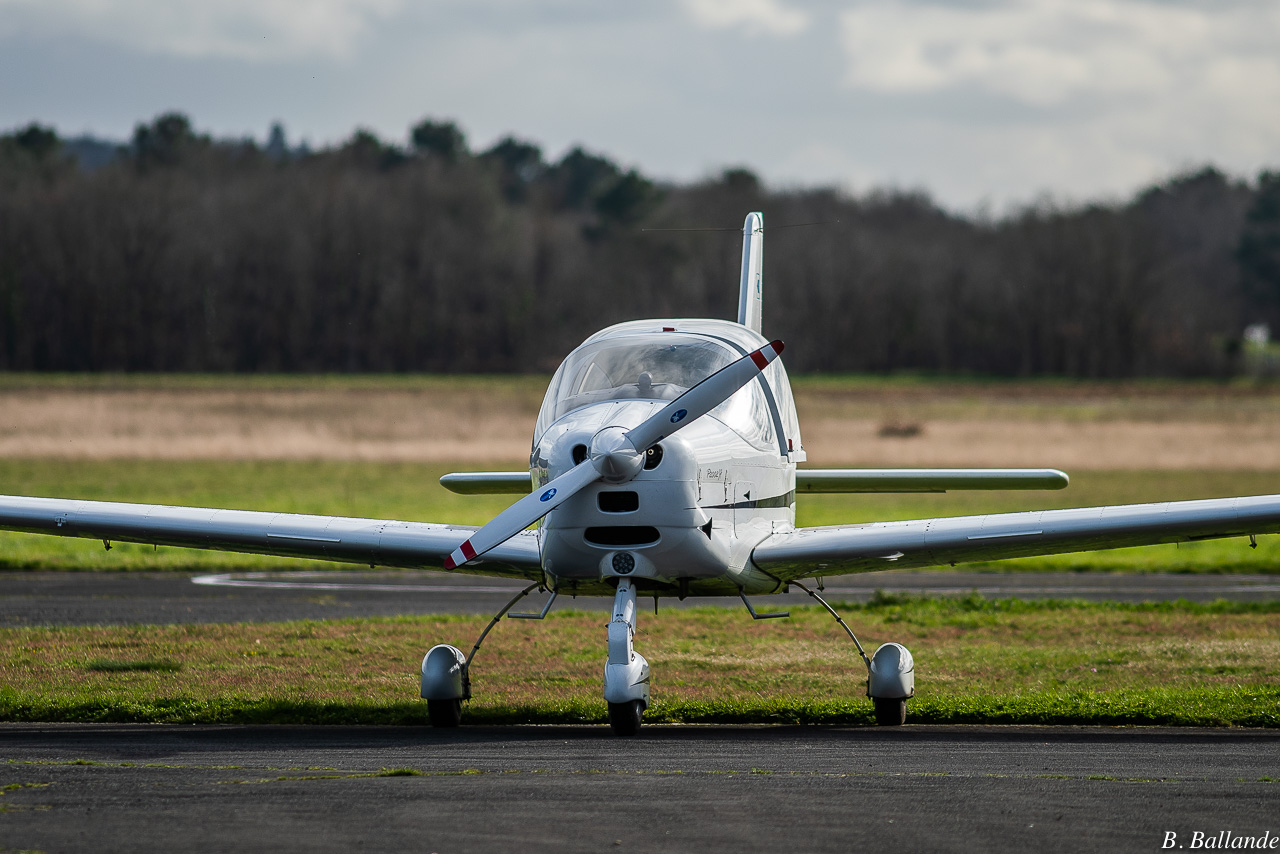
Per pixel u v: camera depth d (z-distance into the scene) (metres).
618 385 26.98
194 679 31.95
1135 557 66.12
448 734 25.38
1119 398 199.62
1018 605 45.66
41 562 61.19
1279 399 197.12
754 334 30.59
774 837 16.05
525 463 119.56
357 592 53.41
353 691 30.47
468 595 52.88
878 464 118.31
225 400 170.50
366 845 15.69
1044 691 30.31
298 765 20.98
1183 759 21.72
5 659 34.75
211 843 15.77
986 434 138.38
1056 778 19.69
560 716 27.52
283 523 28.09
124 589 53.28
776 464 27.62
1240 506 25.23
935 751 22.62
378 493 93.31
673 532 24.36
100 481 98.12
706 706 27.92
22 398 166.88
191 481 99.69
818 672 33.25
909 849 15.55
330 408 160.50
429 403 169.00
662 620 43.81
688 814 17.16
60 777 19.83
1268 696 28.50
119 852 15.41
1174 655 35.19
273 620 44.09
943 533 26.41
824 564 27.06
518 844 15.73
